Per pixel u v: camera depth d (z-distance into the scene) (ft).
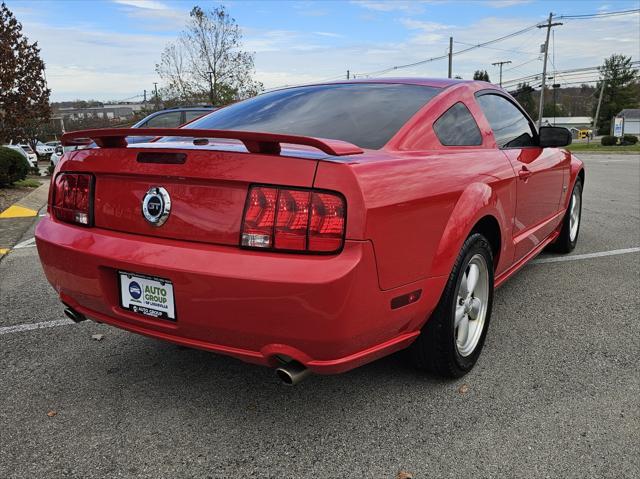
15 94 46.16
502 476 6.51
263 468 6.75
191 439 7.36
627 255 16.58
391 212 6.57
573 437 7.24
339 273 6.05
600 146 152.56
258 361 6.77
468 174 8.50
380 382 8.78
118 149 7.32
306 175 6.20
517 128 12.03
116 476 6.62
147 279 7.02
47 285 14.43
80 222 7.80
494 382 8.76
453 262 7.82
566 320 11.38
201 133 6.32
